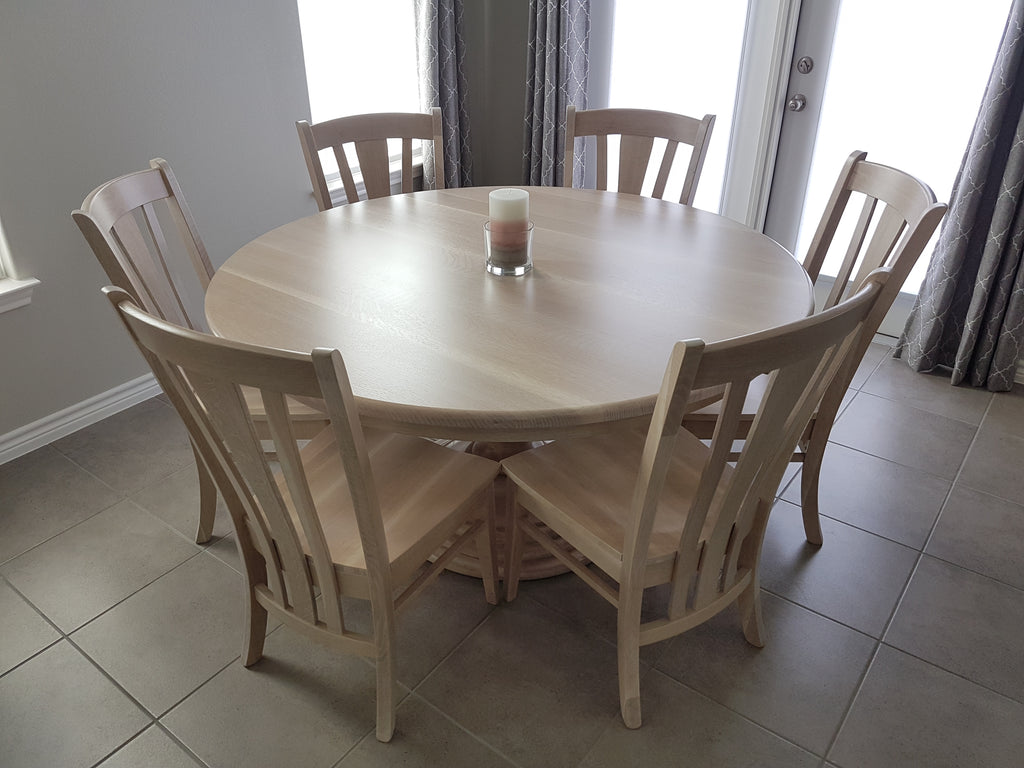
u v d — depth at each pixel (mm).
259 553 1550
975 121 2438
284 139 2844
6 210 2158
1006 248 2504
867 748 1527
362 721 1580
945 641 1761
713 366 1021
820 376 1239
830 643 1758
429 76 3270
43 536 2051
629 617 1445
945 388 2730
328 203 2410
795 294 1663
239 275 1742
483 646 1752
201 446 1354
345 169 2436
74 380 2463
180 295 1897
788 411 1206
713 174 3277
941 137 2727
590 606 1864
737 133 3094
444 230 2025
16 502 2172
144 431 2490
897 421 2545
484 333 1494
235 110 2643
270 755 1513
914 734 1555
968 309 2707
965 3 2518
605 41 3320
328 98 3217
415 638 1771
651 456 1165
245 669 1688
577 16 3127
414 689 1647
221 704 1611
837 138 2932
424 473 1569
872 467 2328
